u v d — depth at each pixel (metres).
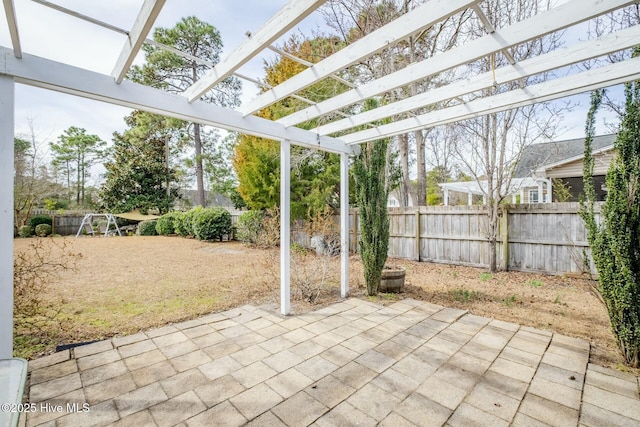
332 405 2.04
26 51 2.07
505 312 3.86
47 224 14.04
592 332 3.21
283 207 3.81
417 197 9.98
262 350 2.84
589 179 2.67
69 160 21.66
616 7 1.76
